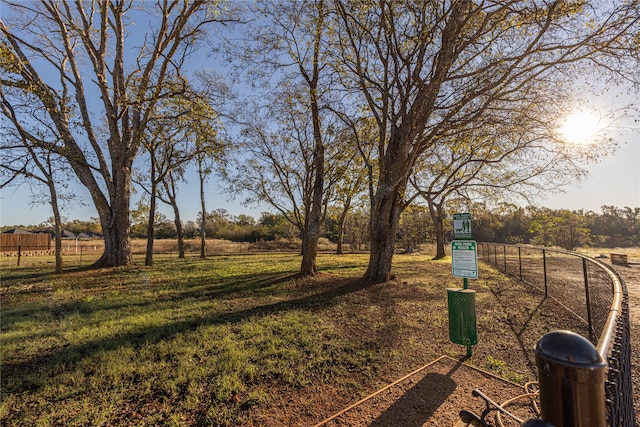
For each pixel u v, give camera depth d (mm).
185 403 3037
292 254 29234
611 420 1190
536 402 2889
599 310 4879
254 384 3418
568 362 1041
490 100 7918
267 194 23281
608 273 3627
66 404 3035
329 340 4758
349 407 2924
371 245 10656
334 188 19641
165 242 42312
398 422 2680
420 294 8258
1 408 2943
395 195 10312
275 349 4375
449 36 7598
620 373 1437
